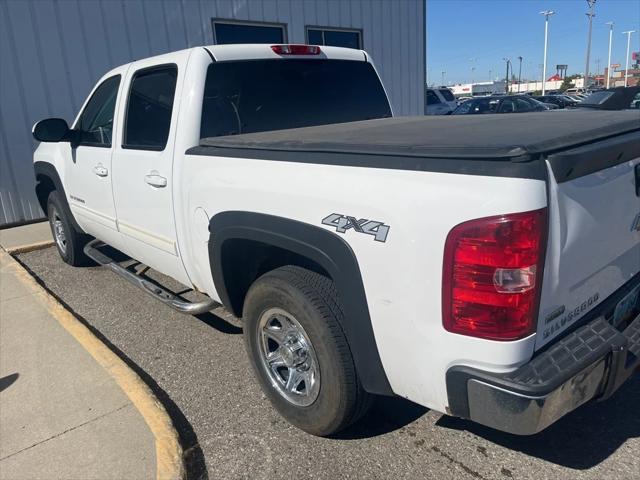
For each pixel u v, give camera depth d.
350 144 2.15
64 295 4.93
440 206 1.85
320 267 2.64
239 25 9.63
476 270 1.81
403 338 2.08
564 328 2.06
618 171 2.14
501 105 16.59
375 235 2.04
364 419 2.87
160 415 2.88
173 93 3.28
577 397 1.95
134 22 8.38
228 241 2.83
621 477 2.36
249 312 2.82
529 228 1.74
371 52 11.89
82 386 3.25
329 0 10.84
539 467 2.46
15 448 2.71
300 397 2.69
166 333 4.03
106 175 4.00
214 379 3.35
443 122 3.21
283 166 2.41
